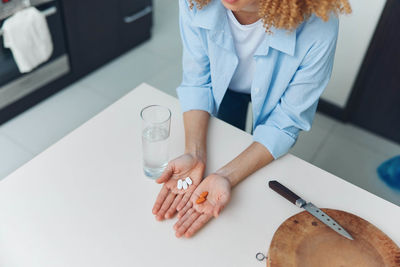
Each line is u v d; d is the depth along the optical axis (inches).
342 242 34.4
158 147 37.5
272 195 39.3
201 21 42.4
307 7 35.6
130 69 107.0
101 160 41.6
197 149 42.6
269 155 42.4
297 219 36.1
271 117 46.4
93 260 33.5
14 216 36.1
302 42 40.3
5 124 87.4
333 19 39.6
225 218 37.1
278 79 44.2
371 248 34.1
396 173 81.0
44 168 40.3
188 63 49.3
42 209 36.8
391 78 83.6
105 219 36.4
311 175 41.6
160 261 33.7
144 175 40.5
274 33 40.0
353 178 81.5
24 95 88.2
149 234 35.6
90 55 100.4
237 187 39.9
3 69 80.7
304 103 44.3
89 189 38.8
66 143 43.1
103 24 99.0
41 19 80.1
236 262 33.9
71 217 36.4
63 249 34.0
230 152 43.5
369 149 88.4
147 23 113.9
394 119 88.1
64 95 96.5
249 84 51.5
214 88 49.8
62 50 92.0
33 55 82.1
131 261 33.6
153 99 49.8
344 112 92.7
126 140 43.9
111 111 47.4
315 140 89.4
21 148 82.5
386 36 79.4
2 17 74.2
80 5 89.9
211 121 47.3
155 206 37.2
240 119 61.8
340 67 88.1
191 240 35.3
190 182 39.2
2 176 76.7
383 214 38.1
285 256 33.1
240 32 44.2
